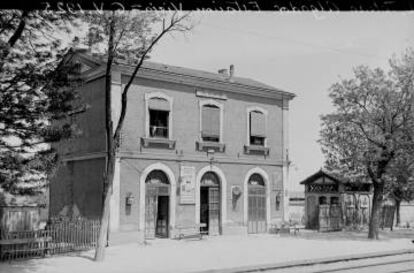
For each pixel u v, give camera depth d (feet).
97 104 77.92
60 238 62.95
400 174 87.76
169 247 70.59
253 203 92.48
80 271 48.67
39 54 51.08
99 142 76.33
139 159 77.30
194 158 84.07
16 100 48.93
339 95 86.58
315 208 107.55
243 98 92.27
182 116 83.25
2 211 59.93
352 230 104.99
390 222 112.37
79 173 80.69
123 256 60.49
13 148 50.49
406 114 81.87
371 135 83.97
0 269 49.85
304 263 56.24
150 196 79.15
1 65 46.62
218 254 62.75
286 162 97.30
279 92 96.58
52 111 51.62
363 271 50.75
